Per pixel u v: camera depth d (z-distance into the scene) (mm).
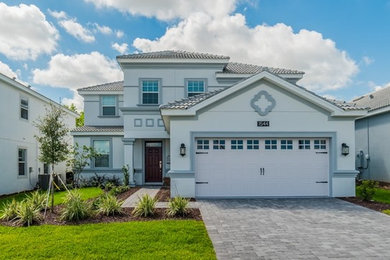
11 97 15719
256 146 12211
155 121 17078
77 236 6605
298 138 12266
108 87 20453
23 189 16906
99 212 8805
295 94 12164
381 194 13188
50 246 5980
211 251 5734
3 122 14914
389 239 6523
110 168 18406
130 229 7086
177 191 11812
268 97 12117
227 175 12102
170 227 7266
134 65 17234
